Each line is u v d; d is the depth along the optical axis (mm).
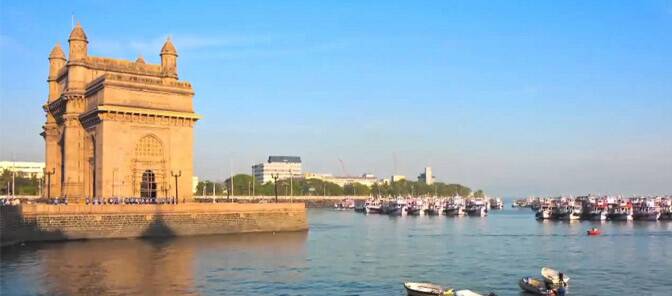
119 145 129250
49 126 151125
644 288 76438
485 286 77062
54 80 154125
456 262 98250
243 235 128875
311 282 77750
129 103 131125
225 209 130125
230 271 83625
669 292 73938
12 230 104500
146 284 73250
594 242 133125
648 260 101562
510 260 101375
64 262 87250
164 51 145125
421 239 140125
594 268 92500
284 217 141625
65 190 135875
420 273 86438
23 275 77250
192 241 115688
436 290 67625
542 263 97500
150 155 133500
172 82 137750
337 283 77500
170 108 136375
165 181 134625
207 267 86250
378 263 95938
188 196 137375
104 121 127688
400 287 75375
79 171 137000
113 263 87125
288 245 115625
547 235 153375
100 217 113938
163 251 100500
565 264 96625
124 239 115312
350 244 124375
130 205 117250
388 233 158625
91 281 74188
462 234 156500
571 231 167875
